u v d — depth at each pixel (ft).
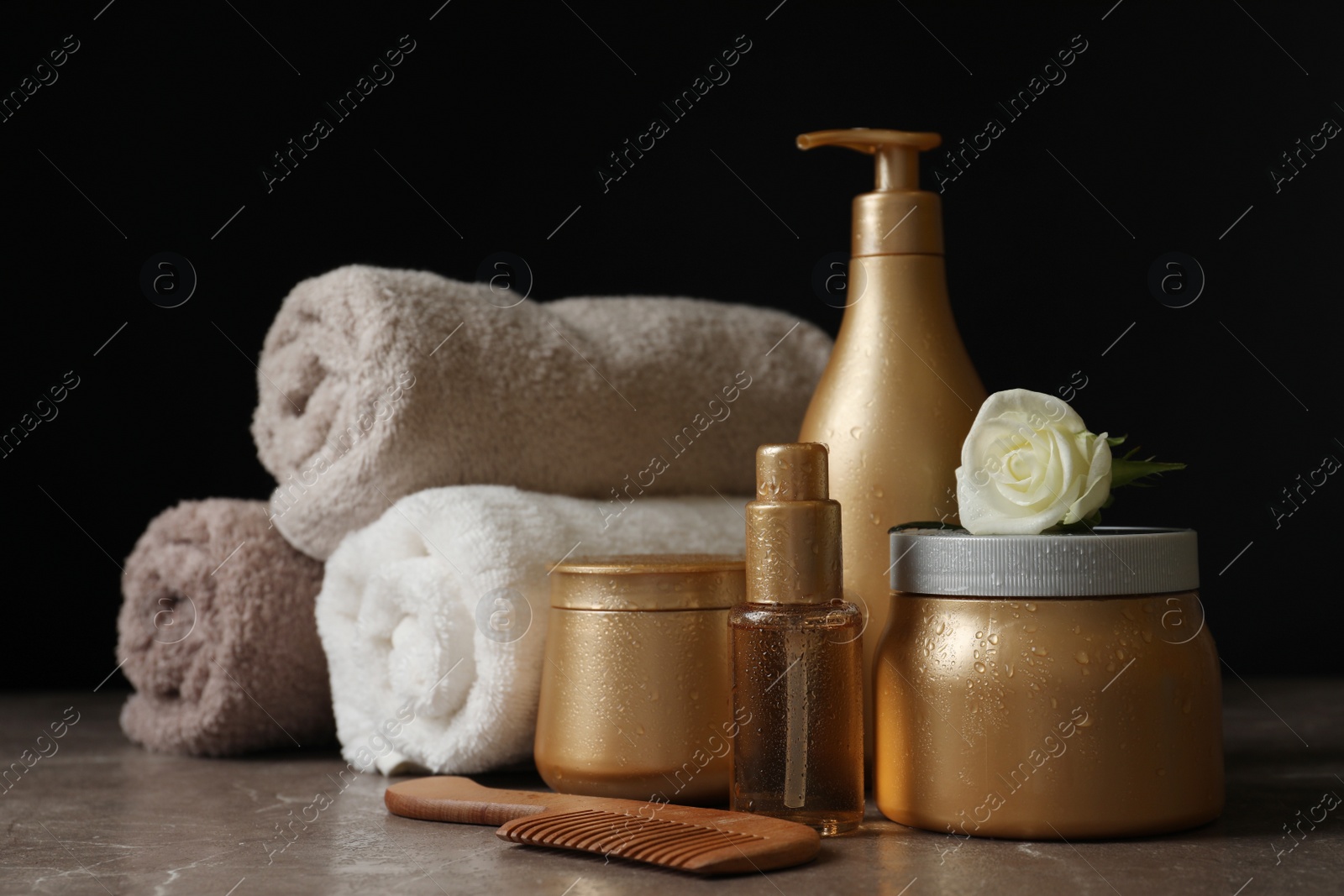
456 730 2.39
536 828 1.87
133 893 1.67
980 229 4.23
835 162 4.31
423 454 2.52
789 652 1.92
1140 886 1.62
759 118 4.31
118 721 3.30
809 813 1.91
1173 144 4.21
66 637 4.17
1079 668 1.83
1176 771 1.85
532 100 4.20
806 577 1.94
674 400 2.91
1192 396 4.21
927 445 2.26
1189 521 4.21
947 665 1.89
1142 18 4.23
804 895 1.60
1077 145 4.23
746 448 3.04
